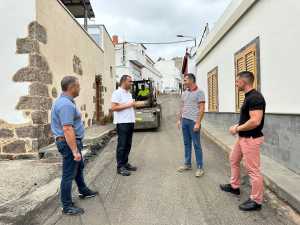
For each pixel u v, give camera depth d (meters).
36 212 4.88
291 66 6.66
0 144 8.56
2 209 4.85
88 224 4.43
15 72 8.58
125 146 7.03
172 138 13.21
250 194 5.38
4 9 8.60
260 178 4.76
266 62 8.13
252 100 4.67
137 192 5.75
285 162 6.86
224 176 6.75
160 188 5.95
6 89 8.60
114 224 4.41
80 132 4.98
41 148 8.76
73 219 4.62
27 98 8.55
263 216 4.59
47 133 9.23
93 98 16.64
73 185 6.24
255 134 4.74
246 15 9.83
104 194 5.69
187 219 4.52
